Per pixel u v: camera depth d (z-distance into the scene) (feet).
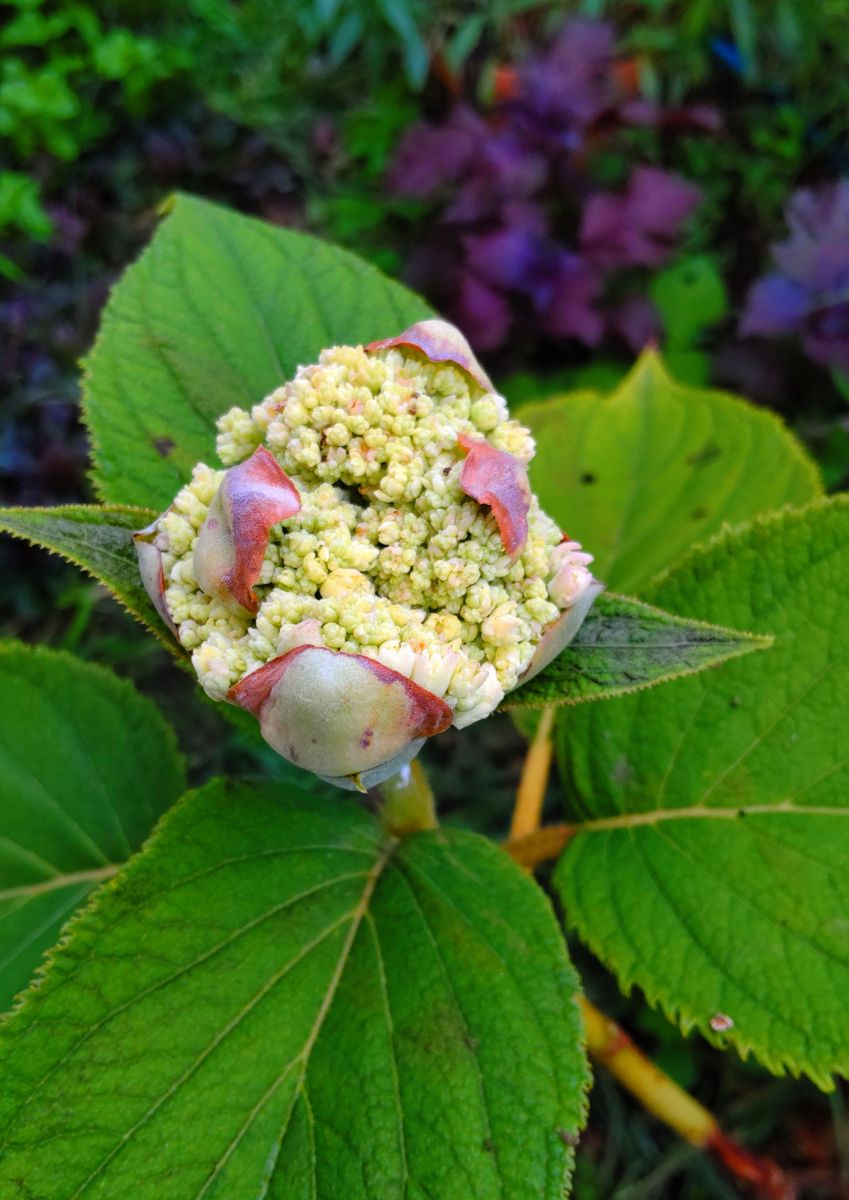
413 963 0.73
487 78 1.76
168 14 1.99
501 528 0.62
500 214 1.44
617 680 0.67
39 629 1.43
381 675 0.56
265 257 0.90
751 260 1.72
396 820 0.81
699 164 1.73
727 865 0.80
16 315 1.59
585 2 1.81
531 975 0.72
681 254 1.63
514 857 0.88
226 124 1.92
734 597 0.84
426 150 1.48
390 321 0.90
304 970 0.73
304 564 0.62
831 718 0.81
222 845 0.75
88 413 0.83
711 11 1.81
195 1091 0.68
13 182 1.65
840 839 0.78
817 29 1.81
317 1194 0.67
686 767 0.84
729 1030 0.75
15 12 1.88
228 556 0.61
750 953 0.77
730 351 1.45
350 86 2.00
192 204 0.90
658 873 0.82
